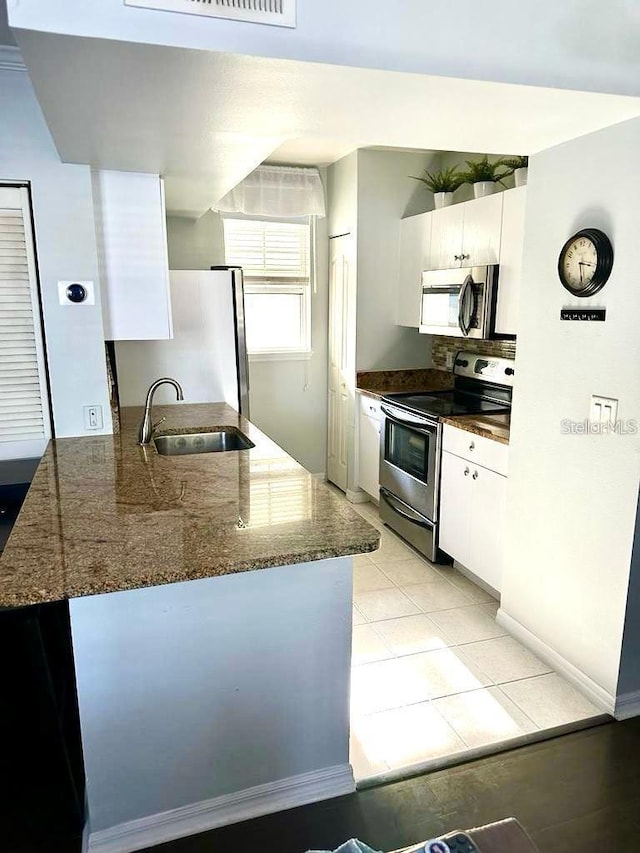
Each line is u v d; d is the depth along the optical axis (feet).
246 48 4.34
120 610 5.24
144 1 4.09
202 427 9.70
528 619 8.85
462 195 13.50
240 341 11.64
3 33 6.39
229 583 5.51
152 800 5.68
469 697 7.84
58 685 6.04
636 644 7.37
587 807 6.15
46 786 6.27
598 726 7.33
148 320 8.68
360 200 13.83
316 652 5.96
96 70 4.59
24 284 7.94
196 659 5.56
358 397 14.70
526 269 8.24
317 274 15.71
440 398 13.11
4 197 7.66
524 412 8.49
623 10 5.24
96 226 8.23
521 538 8.80
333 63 4.55
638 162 6.41
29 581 4.49
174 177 8.57
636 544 7.00
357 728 7.25
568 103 5.64
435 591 10.69
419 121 6.10
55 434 8.54
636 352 6.64
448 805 6.16
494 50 4.92
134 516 5.83
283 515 5.87
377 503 14.66
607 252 6.85
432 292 12.44
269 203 14.65
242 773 5.95
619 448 6.97
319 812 6.06
